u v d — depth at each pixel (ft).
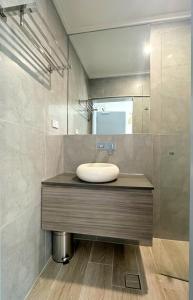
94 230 3.91
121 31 5.95
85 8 5.16
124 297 3.58
